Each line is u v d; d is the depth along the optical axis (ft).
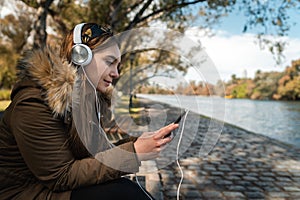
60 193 3.92
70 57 4.12
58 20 25.48
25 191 3.95
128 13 27.32
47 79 3.83
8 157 3.97
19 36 47.80
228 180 11.98
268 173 13.28
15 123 3.76
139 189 4.27
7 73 55.21
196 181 11.64
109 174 3.93
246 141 22.70
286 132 30.04
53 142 3.80
